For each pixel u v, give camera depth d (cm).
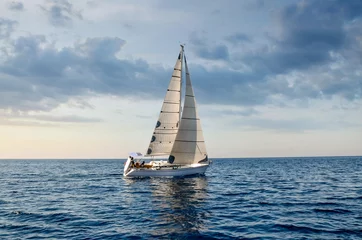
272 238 1232
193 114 3816
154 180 3634
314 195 2462
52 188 3216
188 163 3825
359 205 1955
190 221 1536
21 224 1516
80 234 1315
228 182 3659
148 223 1501
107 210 1872
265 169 7112
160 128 4000
